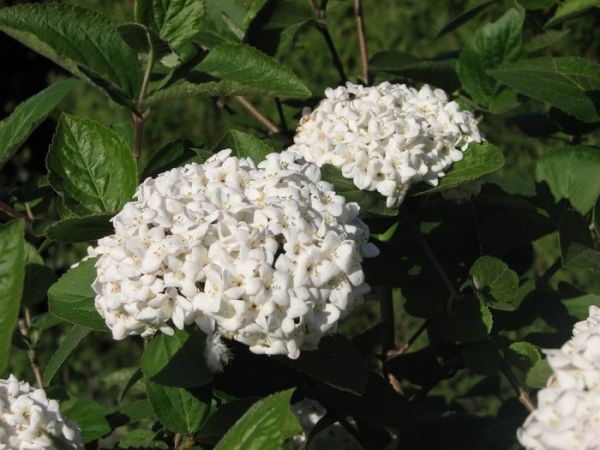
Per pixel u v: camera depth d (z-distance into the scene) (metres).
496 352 0.40
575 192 0.47
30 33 0.42
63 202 0.41
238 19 0.53
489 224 0.48
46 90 0.45
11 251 0.27
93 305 0.37
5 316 0.26
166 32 0.43
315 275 0.33
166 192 0.36
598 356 0.29
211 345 0.35
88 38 0.43
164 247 0.33
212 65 0.43
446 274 0.47
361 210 0.41
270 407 0.29
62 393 0.48
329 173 0.41
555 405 0.29
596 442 0.27
